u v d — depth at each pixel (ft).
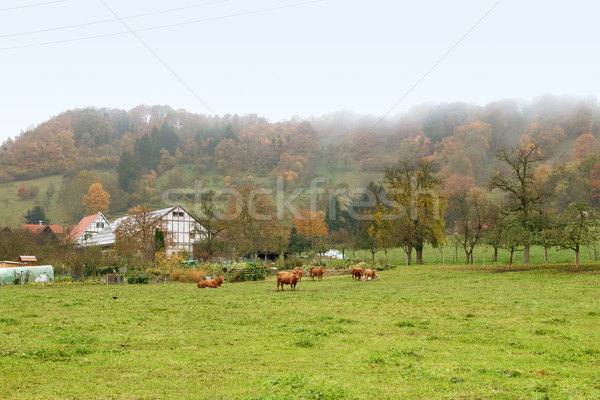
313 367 38.34
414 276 155.43
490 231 183.93
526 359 40.88
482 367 37.88
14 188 611.47
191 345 46.78
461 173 461.78
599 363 39.55
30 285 141.59
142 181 548.31
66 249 222.07
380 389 32.17
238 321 61.41
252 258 248.52
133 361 40.09
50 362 39.50
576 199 351.67
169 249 277.23
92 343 47.26
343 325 59.06
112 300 89.71
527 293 95.30
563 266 150.20
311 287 122.21
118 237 246.27
